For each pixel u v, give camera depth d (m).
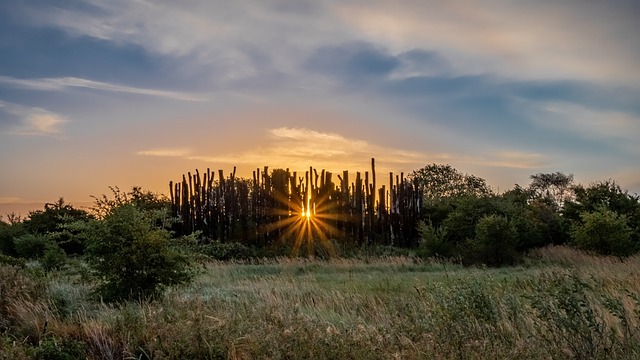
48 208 33.84
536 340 7.19
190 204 36.50
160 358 7.36
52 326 9.44
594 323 7.02
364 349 6.61
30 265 20.73
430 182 64.38
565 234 30.23
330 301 12.37
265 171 35.16
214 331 7.61
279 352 6.62
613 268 17.23
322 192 34.41
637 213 29.78
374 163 35.47
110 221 12.85
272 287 15.24
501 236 24.12
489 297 8.87
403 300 10.16
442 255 26.22
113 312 10.55
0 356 7.41
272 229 34.09
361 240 34.41
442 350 6.62
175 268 13.20
